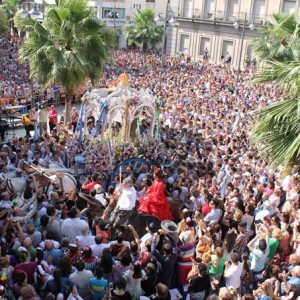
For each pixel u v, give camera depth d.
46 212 9.73
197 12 48.75
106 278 7.88
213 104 25.05
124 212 10.41
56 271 7.34
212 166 14.69
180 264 8.98
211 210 10.80
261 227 9.94
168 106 23.36
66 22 20.00
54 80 20.06
